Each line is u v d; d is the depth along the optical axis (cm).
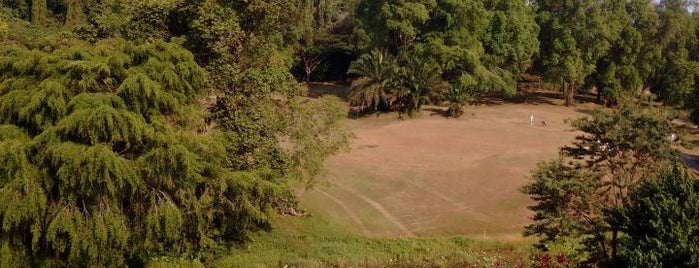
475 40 4534
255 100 1777
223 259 1572
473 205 2198
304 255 1602
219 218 1586
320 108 1945
